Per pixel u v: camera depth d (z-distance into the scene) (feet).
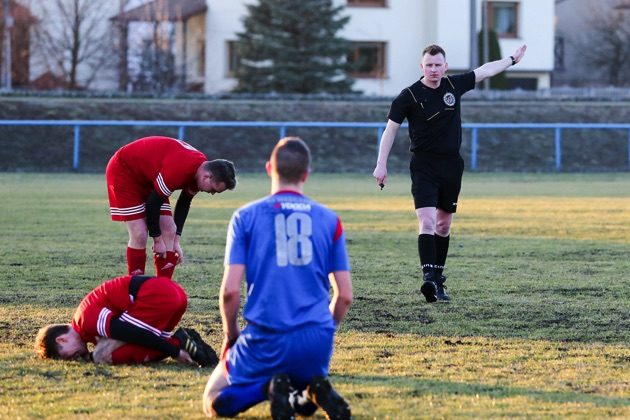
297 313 39.47
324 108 296.51
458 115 74.23
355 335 60.08
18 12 371.56
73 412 43.01
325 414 42.27
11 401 44.75
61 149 262.67
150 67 373.40
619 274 88.07
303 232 40.04
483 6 371.15
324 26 350.43
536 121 298.76
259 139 276.62
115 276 85.25
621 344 57.93
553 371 50.96
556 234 122.11
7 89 327.47
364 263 95.55
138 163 64.59
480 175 253.65
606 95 366.22
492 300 73.72
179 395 45.80
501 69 75.66
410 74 398.83
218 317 66.13
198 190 63.77
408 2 396.16
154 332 51.55
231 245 40.04
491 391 46.75
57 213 146.20
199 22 396.98
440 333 61.05
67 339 52.49
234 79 380.99
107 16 392.88
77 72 389.80
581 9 499.92
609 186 216.13
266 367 39.68
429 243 72.49
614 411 43.14
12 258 96.89
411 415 42.39
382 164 73.72
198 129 275.18
